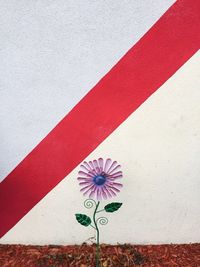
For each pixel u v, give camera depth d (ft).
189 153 5.06
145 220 5.49
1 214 5.45
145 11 4.40
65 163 5.13
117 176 4.50
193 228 5.55
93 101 4.82
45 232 5.58
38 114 4.90
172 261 5.32
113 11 4.40
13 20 4.45
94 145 5.02
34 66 4.67
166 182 5.24
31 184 5.26
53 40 4.54
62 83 4.75
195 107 4.79
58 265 5.26
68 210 5.41
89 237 5.61
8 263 5.31
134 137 4.97
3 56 4.62
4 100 4.83
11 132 4.99
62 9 4.40
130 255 5.42
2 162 5.15
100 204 5.37
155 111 4.83
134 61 4.62
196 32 4.47
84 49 4.58
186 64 4.60
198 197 5.33
